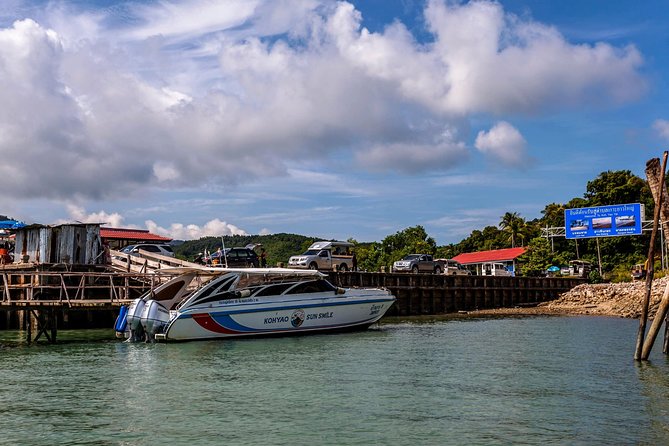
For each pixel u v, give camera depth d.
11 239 46.53
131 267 36.16
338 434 11.65
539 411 13.34
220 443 11.16
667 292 19.59
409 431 11.84
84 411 13.44
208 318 25.23
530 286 61.88
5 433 11.83
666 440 11.28
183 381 16.72
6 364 19.81
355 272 44.38
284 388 15.73
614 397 14.69
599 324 37.00
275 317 26.69
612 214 63.44
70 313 34.28
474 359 20.77
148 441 11.30
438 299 51.59
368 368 18.81
